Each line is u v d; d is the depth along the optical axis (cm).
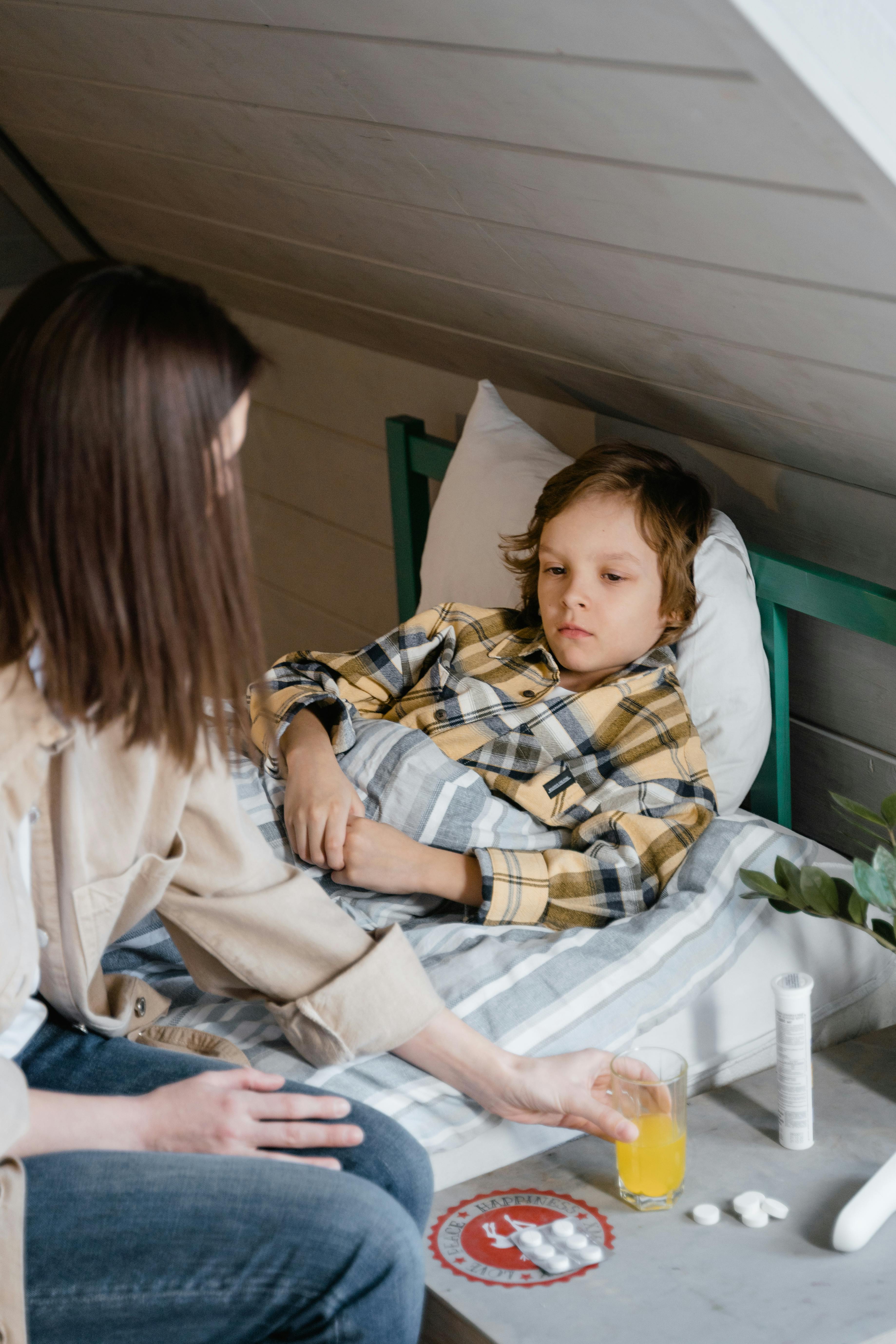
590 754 140
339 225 166
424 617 156
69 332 70
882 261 95
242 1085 89
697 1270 101
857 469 142
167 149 179
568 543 142
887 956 135
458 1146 108
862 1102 122
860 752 156
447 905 135
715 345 130
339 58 118
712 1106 122
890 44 80
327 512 257
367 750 137
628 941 121
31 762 80
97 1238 79
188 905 103
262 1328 82
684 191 103
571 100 99
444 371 209
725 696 145
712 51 82
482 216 134
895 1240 104
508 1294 99
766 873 129
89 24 150
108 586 72
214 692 78
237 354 75
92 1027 97
